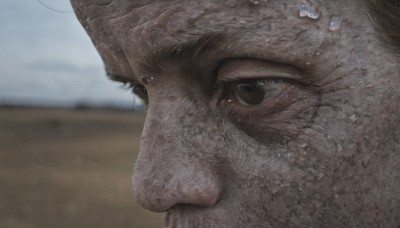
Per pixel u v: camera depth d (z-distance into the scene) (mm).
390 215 258
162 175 258
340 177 249
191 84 259
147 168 262
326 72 243
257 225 253
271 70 244
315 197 250
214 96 257
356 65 244
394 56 247
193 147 257
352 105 245
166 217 269
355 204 251
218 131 257
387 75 247
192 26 243
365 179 250
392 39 245
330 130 246
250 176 252
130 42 259
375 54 245
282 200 251
